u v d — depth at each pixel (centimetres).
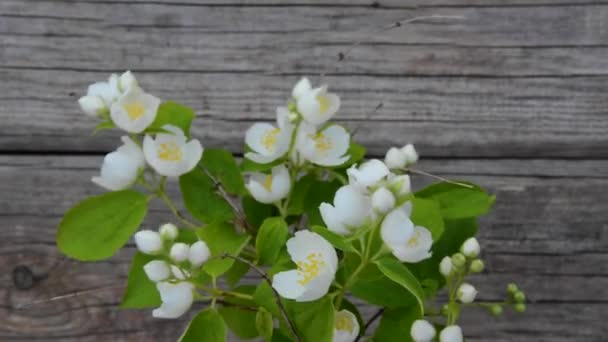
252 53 61
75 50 61
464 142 61
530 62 61
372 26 61
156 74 61
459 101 61
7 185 61
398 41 61
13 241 62
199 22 61
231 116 61
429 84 61
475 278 61
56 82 61
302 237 39
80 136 61
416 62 61
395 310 44
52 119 61
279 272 40
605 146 61
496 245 61
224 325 40
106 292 62
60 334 62
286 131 43
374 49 61
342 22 61
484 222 61
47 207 61
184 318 61
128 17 61
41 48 61
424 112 61
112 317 62
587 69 60
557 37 61
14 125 61
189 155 43
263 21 61
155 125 44
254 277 61
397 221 38
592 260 61
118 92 43
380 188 38
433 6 61
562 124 61
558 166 61
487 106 61
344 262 42
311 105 42
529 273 61
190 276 41
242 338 46
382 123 61
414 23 61
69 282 62
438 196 45
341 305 45
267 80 61
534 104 61
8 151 61
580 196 61
